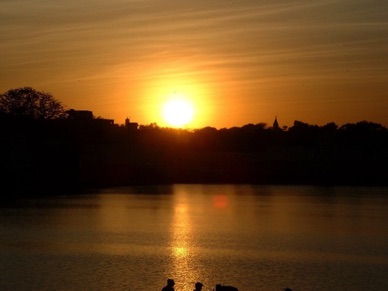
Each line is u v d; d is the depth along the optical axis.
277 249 92.81
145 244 96.31
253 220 134.75
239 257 85.06
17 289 65.12
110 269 75.19
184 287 67.25
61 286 66.38
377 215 147.25
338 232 114.25
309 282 69.69
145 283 68.25
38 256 83.38
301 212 154.62
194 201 185.75
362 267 78.25
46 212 144.50
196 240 101.62
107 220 129.88
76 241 98.25
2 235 104.56
